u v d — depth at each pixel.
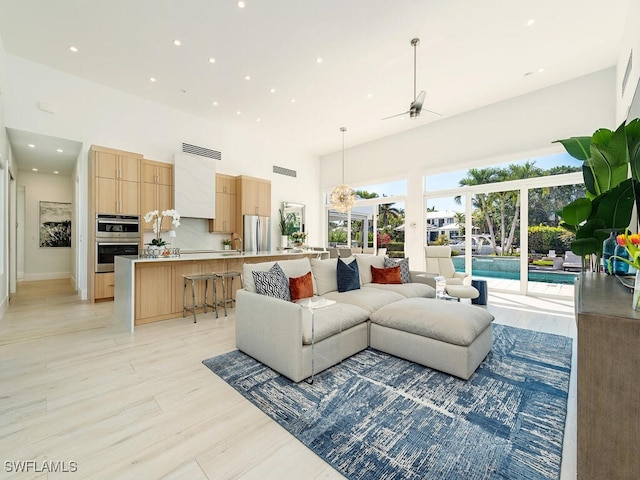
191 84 5.11
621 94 4.10
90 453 1.54
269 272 3.05
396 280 4.26
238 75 4.78
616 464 1.06
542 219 5.44
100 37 3.88
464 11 3.38
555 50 4.13
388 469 1.44
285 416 1.86
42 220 7.59
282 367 2.38
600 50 4.14
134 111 5.59
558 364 2.62
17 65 4.42
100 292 4.89
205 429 1.73
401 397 2.08
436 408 1.95
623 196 2.12
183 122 6.26
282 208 8.26
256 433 1.70
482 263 6.12
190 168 6.02
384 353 2.84
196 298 4.34
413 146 7.07
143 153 5.69
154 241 4.01
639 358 1.02
